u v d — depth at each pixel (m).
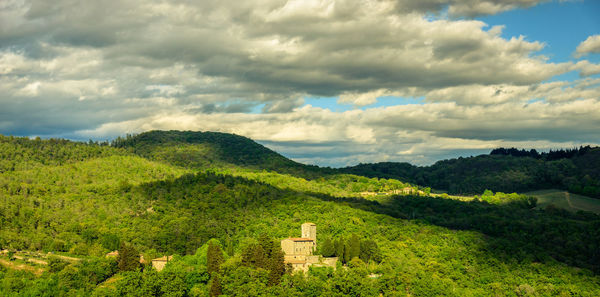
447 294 189.38
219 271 183.88
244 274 176.88
